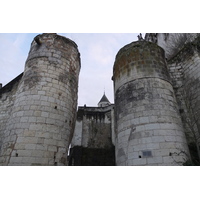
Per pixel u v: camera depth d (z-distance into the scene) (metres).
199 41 12.32
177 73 13.16
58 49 11.98
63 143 9.79
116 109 10.88
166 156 7.80
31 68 10.99
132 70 10.72
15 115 9.60
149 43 11.51
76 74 12.95
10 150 8.55
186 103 11.71
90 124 26.44
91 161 23.08
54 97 10.39
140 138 8.52
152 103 9.24
